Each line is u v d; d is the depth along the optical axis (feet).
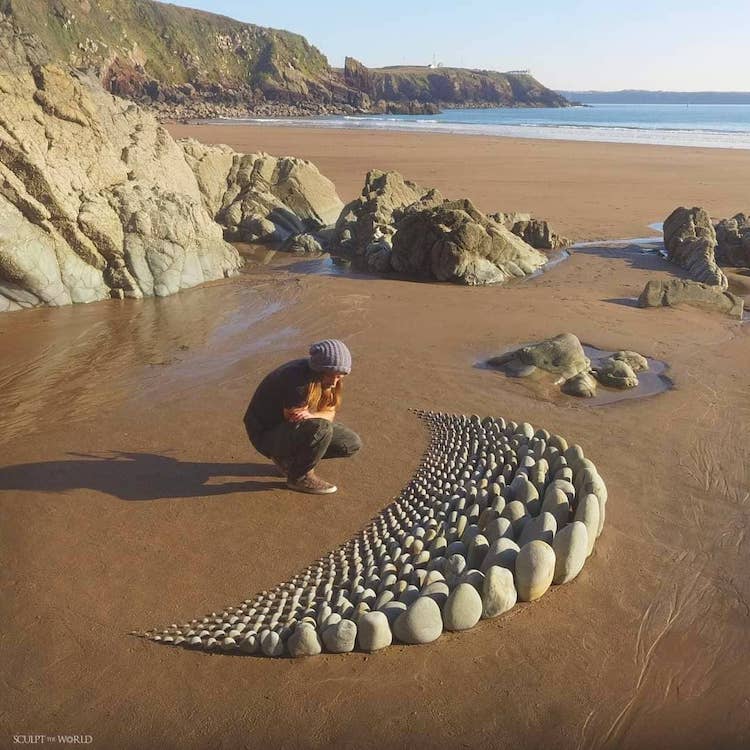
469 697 12.55
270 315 36.63
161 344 31.89
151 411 24.58
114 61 361.10
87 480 19.86
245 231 60.70
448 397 26.04
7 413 24.48
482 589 14.28
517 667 13.20
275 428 19.07
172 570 16.01
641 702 12.51
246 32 452.76
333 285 43.50
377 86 538.88
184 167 56.39
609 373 27.68
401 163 118.32
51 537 17.15
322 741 11.70
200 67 413.80
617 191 88.43
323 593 15.01
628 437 22.79
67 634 13.97
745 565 16.25
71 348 31.24
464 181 96.27
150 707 12.32
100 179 43.01
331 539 17.30
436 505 18.19
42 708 12.28
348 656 13.46
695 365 29.68
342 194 83.87
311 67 473.67
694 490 19.51
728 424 23.76
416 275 47.52
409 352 30.99
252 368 28.68
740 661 13.43
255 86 430.20
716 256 52.90
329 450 20.17
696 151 143.64
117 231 40.24
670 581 15.65
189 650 13.62
